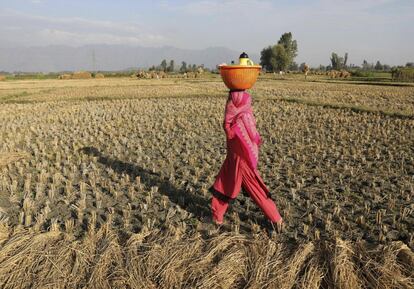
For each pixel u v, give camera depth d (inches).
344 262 167.9
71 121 595.5
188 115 642.2
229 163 207.5
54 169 334.0
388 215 228.5
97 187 289.1
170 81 1984.5
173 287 167.0
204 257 181.0
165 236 199.5
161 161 355.9
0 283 170.9
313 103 754.2
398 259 173.9
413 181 292.0
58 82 2071.9
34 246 191.2
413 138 446.3
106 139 471.2
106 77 3083.2
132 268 175.2
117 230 213.2
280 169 332.2
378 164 342.0
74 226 220.4
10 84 1846.7
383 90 1170.0
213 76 2805.1
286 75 2930.6
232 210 242.2
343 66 4749.0
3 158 362.9
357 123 545.0
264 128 521.7
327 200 255.6
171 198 263.7
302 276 167.3
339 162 349.7
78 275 174.9
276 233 206.2
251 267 174.9
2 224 216.7
